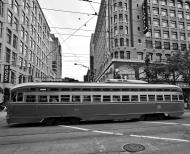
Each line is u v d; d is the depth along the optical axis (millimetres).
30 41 45469
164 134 8812
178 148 6539
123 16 39812
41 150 6484
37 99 12195
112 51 39750
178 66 27250
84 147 6785
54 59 102875
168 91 15141
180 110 15320
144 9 39906
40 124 12828
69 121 12703
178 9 45688
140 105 14039
